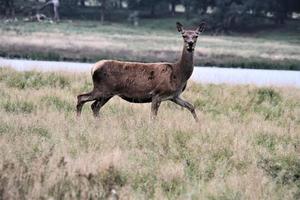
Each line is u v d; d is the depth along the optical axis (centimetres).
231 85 5272
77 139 2705
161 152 2562
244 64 14062
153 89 3400
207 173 2275
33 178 1927
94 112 3462
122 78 3412
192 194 1961
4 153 2250
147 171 2233
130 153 2500
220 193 1998
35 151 2394
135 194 1959
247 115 3838
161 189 2041
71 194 1850
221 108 4106
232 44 19400
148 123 3127
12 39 15300
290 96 4825
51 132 2820
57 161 2134
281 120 3700
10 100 3703
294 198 2058
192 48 3375
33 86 4578
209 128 3064
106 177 2062
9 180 1855
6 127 2859
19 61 9850
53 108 3578
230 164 2444
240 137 2919
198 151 2623
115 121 3167
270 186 2114
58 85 4656
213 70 10869
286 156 2594
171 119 3322
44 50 13612
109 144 2619
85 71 5478
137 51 14938
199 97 4362
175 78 3400
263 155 2608
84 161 2206
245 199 1969
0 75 4888
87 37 18250
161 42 18325
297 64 14562
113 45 15625
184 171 2277
